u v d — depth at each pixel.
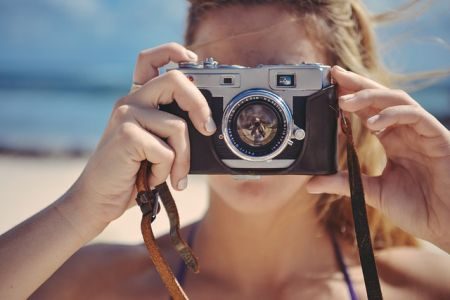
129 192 0.52
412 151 0.55
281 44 0.59
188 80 0.52
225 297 0.62
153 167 0.51
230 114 0.54
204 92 0.54
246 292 0.62
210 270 0.63
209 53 0.59
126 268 0.66
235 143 0.54
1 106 5.94
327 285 0.61
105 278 0.65
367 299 0.57
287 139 0.53
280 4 0.59
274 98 0.53
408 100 0.52
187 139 0.52
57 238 0.51
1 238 0.51
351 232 0.66
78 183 0.52
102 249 0.68
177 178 0.52
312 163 0.54
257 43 0.58
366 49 0.68
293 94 0.54
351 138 0.53
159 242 0.69
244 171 0.54
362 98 0.52
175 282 0.51
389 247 0.68
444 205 0.53
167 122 0.51
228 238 0.62
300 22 0.59
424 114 0.51
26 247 0.51
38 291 0.64
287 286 0.62
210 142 0.54
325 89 0.54
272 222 0.61
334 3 0.62
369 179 0.56
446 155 0.52
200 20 0.62
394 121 0.51
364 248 0.52
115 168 0.50
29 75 8.26
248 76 0.54
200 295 0.62
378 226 0.68
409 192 0.55
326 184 0.55
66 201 0.52
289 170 0.54
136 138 0.50
